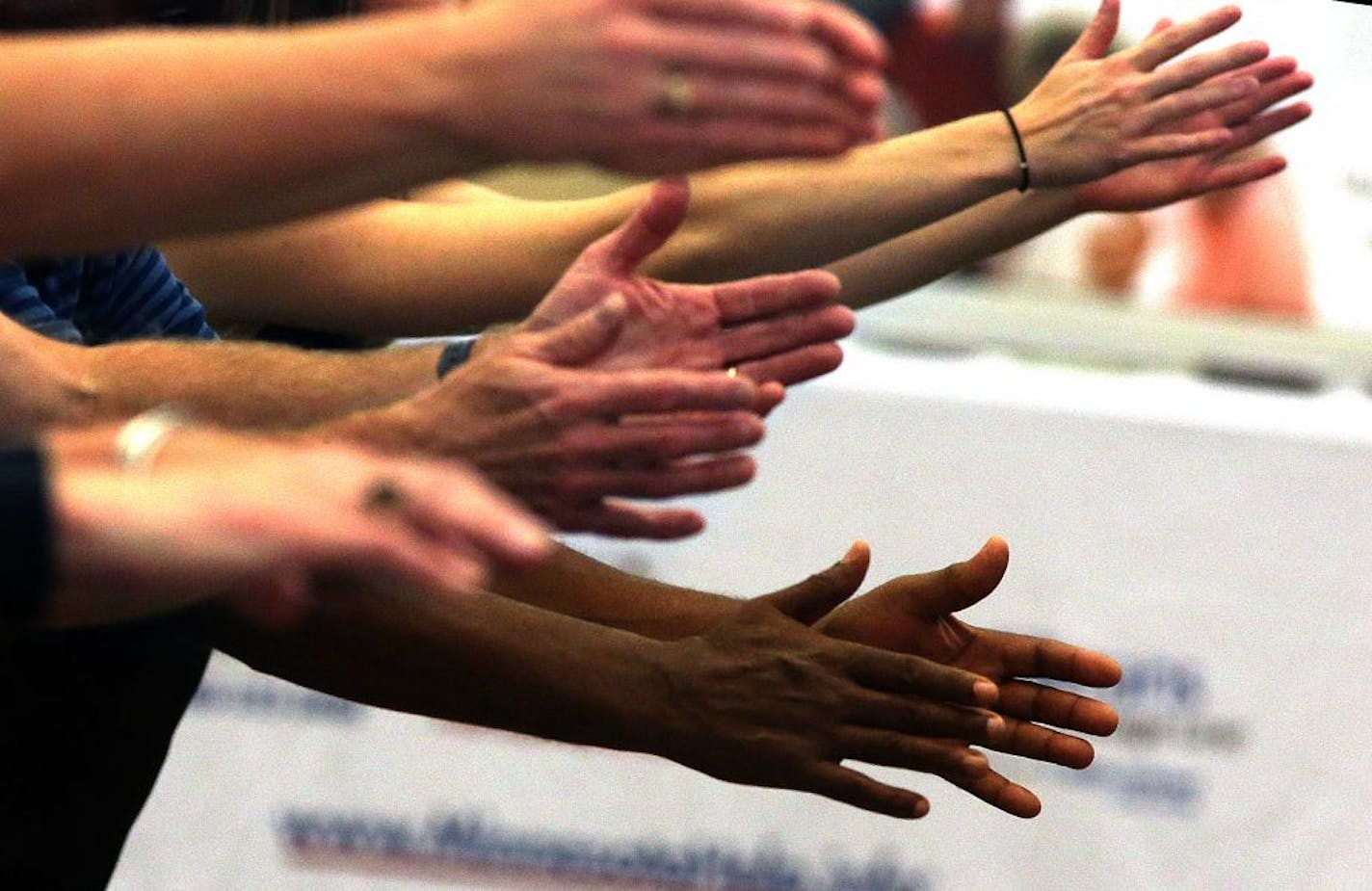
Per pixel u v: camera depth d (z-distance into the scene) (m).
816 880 7.92
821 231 5.46
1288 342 8.52
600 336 3.96
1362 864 7.92
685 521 4.02
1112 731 4.66
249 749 7.81
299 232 5.54
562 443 3.88
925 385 7.94
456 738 7.84
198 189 2.82
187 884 7.79
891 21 8.08
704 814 7.89
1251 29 8.05
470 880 7.88
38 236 2.86
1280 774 7.92
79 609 2.79
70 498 2.50
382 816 7.83
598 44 2.72
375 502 2.47
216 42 2.85
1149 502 7.90
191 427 2.81
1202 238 8.52
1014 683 4.70
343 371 4.47
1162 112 5.51
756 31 2.76
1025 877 7.92
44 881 4.61
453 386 3.93
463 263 5.59
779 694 4.56
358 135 2.79
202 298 5.61
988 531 7.88
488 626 4.59
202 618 4.45
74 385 4.26
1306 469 7.90
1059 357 8.48
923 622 4.75
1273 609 7.92
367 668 4.61
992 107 8.12
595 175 6.79
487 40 2.76
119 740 4.59
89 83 2.80
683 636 5.00
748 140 2.80
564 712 4.62
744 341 4.22
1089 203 5.84
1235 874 7.93
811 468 7.82
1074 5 8.01
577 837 7.88
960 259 5.89
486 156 2.83
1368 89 8.27
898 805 4.61
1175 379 8.39
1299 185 8.45
